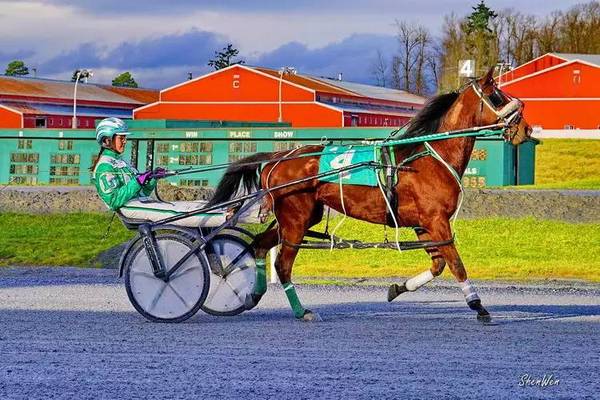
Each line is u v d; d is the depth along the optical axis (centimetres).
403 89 10144
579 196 2695
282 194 1130
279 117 6700
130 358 900
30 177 3766
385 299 1373
